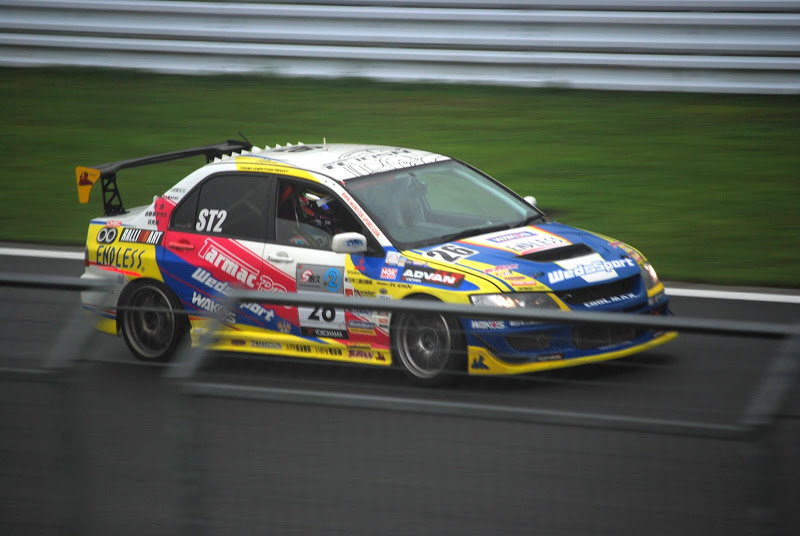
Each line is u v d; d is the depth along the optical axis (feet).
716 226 97.86
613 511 30.07
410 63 142.31
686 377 30.19
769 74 127.34
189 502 34.53
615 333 34.14
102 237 77.92
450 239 67.26
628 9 130.31
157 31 152.25
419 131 128.57
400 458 32.01
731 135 123.44
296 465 33.12
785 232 95.50
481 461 31.24
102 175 77.92
